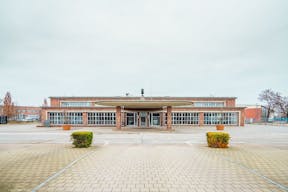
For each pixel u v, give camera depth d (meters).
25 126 36.12
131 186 5.30
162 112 37.34
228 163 7.76
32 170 6.71
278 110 63.50
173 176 6.16
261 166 7.32
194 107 37.81
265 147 11.73
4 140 15.20
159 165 7.45
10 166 7.21
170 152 10.04
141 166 7.30
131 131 24.19
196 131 24.69
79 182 5.58
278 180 5.82
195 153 9.78
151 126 35.31
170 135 19.28
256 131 25.58
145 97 42.75
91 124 36.91
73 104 42.09
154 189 5.11
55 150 10.46
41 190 5.01
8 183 5.50
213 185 5.41
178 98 42.94
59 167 7.09
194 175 6.25
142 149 10.91
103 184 5.44
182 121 37.81
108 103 24.42
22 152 9.86
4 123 44.16
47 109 36.78
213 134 11.61
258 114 62.00
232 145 12.57
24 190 5.00
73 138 11.56
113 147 11.59
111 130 26.17
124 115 36.91
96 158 8.58
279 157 8.85
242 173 6.46
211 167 7.18
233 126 37.53
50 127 33.78
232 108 38.00
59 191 4.95
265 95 63.72
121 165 7.43
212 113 38.03
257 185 5.42
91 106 38.53
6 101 52.44
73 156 8.95
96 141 14.55
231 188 5.20
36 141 14.48
